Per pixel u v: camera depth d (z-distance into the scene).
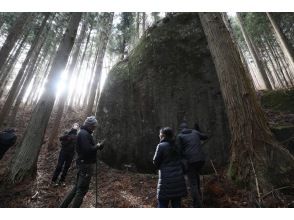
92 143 4.29
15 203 4.96
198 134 4.73
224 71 5.57
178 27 7.93
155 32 8.19
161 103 7.24
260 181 4.26
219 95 6.74
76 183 4.22
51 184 6.23
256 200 4.01
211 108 6.70
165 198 3.58
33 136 6.22
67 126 13.88
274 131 5.70
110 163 7.62
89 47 23.27
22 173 5.83
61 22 17.27
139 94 7.69
